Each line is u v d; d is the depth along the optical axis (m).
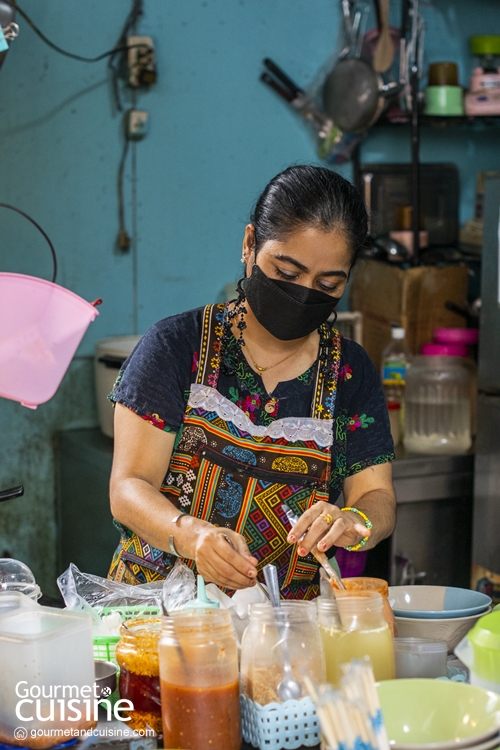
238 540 1.30
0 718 1.07
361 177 3.34
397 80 3.30
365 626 1.15
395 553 2.78
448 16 3.45
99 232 3.07
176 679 1.04
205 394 1.58
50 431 3.08
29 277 1.35
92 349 3.10
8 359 1.36
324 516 1.36
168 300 3.20
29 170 2.94
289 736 1.06
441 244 3.49
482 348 2.77
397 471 2.74
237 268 3.28
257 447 1.58
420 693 1.07
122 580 1.61
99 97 3.01
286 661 1.08
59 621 1.12
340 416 1.67
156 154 3.11
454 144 3.52
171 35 3.08
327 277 1.48
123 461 1.53
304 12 3.25
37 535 3.11
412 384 2.91
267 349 1.62
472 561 2.82
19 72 2.88
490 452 2.74
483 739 0.95
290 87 3.22
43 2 2.89
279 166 3.29
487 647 1.12
